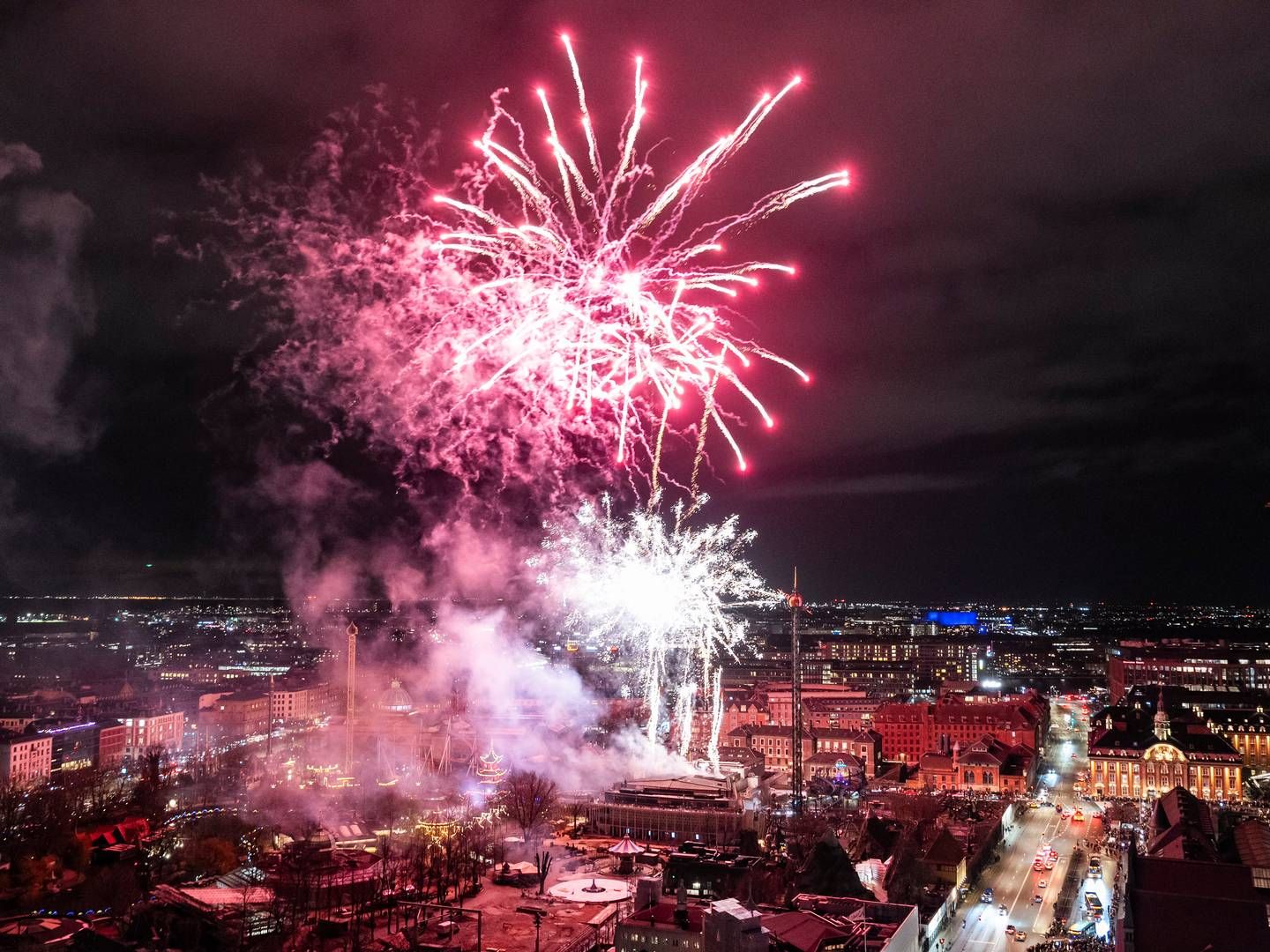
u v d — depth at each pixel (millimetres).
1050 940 198625
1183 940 164250
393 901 166125
